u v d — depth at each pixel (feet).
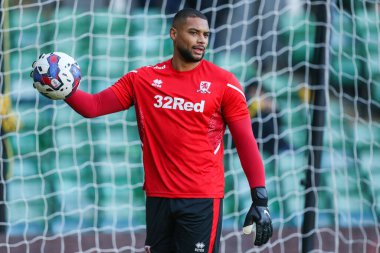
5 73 88.12
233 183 90.99
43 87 50.34
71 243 87.61
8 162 88.33
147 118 52.47
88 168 89.81
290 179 92.22
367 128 93.50
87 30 89.51
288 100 92.07
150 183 52.80
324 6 86.48
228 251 88.17
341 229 91.71
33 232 88.38
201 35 51.39
